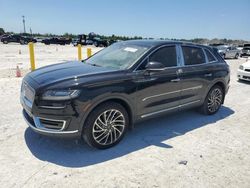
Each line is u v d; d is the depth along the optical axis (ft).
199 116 19.19
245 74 34.81
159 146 13.74
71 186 9.92
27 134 14.28
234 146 14.21
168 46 15.80
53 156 12.09
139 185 10.21
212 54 19.15
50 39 167.94
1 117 16.75
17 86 26.21
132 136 14.89
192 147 13.82
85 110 11.60
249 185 10.61
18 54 72.90
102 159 12.07
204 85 17.92
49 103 11.25
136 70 13.70
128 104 13.23
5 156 11.85
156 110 14.94
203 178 10.92
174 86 15.56
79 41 160.25
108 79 12.39
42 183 10.02
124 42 17.06
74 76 12.15
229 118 19.11
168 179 10.71
